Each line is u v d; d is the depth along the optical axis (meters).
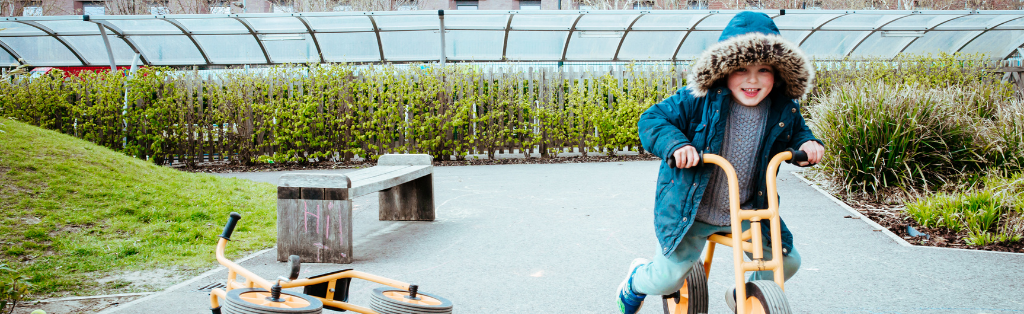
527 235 5.38
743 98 2.47
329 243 4.61
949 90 7.73
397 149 11.47
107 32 13.70
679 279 2.67
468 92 11.43
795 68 2.37
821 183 7.19
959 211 5.29
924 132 6.56
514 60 15.03
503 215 6.28
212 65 15.10
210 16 11.97
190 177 7.65
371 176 5.34
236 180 8.10
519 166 10.48
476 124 11.52
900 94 6.83
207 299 3.69
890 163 6.47
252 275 2.65
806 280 3.98
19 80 11.20
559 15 11.89
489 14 11.64
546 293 3.80
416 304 2.76
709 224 2.59
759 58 2.33
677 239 2.48
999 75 11.88
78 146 7.43
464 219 6.16
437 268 4.41
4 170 5.98
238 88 11.33
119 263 4.48
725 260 4.42
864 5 22.97
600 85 11.59
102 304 3.61
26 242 4.67
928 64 11.88
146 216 5.66
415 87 11.42
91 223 5.32
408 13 11.76
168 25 13.23
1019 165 6.45
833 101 7.31
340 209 4.58
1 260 4.34
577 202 6.87
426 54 14.84
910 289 3.76
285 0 23.45
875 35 14.69
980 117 7.59
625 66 11.77
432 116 11.41
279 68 12.23
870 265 4.28
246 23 13.06
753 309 2.23
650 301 3.59
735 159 2.54
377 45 14.61
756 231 2.27
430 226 5.88
